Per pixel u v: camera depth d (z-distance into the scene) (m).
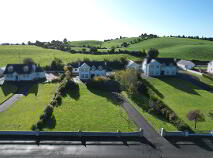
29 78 71.44
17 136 30.77
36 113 40.97
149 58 89.19
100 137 31.28
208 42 193.75
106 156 26.58
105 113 41.47
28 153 26.72
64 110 42.25
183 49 153.50
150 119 38.97
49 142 29.48
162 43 188.12
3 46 157.12
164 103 46.97
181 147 29.44
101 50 156.75
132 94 55.25
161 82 72.25
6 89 61.16
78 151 27.50
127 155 26.98
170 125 36.69
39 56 124.50
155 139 31.39
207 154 27.89
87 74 78.31
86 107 44.59
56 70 95.00
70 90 57.72
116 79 64.00
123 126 35.56
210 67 95.50
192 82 73.69
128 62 104.50
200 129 36.16
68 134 31.41
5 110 43.25
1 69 81.12
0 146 28.12
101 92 57.69
